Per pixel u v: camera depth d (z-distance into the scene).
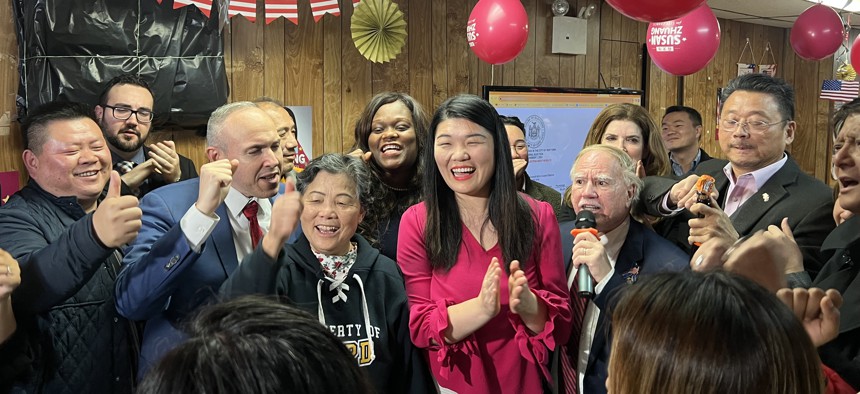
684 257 1.76
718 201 2.33
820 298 1.00
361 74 3.94
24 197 1.87
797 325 0.72
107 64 2.88
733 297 0.72
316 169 1.68
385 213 2.47
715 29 3.33
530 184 3.10
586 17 5.07
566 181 4.99
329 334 0.66
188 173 3.01
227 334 0.62
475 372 1.61
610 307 1.27
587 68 5.25
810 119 7.34
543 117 4.77
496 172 1.63
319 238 1.65
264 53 3.53
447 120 1.61
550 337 1.56
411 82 4.17
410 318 1.63
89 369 1.74
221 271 1.74
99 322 1.78
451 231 1.66
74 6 2.79
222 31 3.34
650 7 2.04
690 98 6.09
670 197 1.81
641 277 0.82
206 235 1.55
